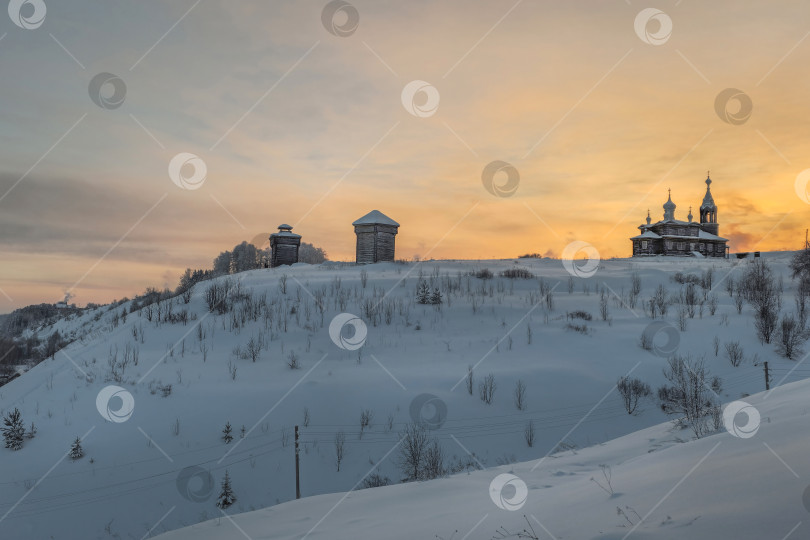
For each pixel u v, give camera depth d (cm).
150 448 2208
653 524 413
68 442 2269
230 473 2042
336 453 2195
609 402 2702
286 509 933
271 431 2356
